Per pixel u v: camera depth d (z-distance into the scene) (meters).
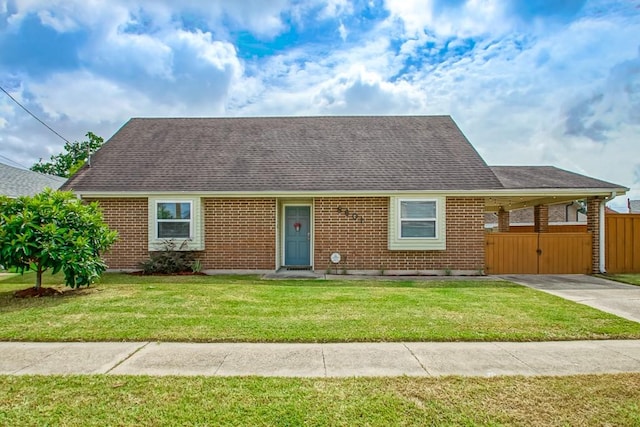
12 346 4.98
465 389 3.69
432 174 12.09
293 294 8.18
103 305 7.08
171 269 11.38
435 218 11.59
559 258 11.91
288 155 13.14
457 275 11.62
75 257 8.06
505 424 3.07
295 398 3.50
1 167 17.28
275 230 11.88
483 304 7.27
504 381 3.88
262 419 3.14
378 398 3.50
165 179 11.94
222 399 3.48
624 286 9.62
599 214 11.95
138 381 3.86
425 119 15.66
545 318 6.28
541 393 3.61
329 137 14.30
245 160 12.87
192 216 11.63
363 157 12.99
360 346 5.00
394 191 11.45
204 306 7.02
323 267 11.80
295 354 4.70
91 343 5.10
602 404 3.40
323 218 11.82
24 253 7.76
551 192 11.45
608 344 5.14
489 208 19.77
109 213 11.80
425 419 3.14
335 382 3.85
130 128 15.05
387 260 11.75
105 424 3.06
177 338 5.23
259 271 11.84
